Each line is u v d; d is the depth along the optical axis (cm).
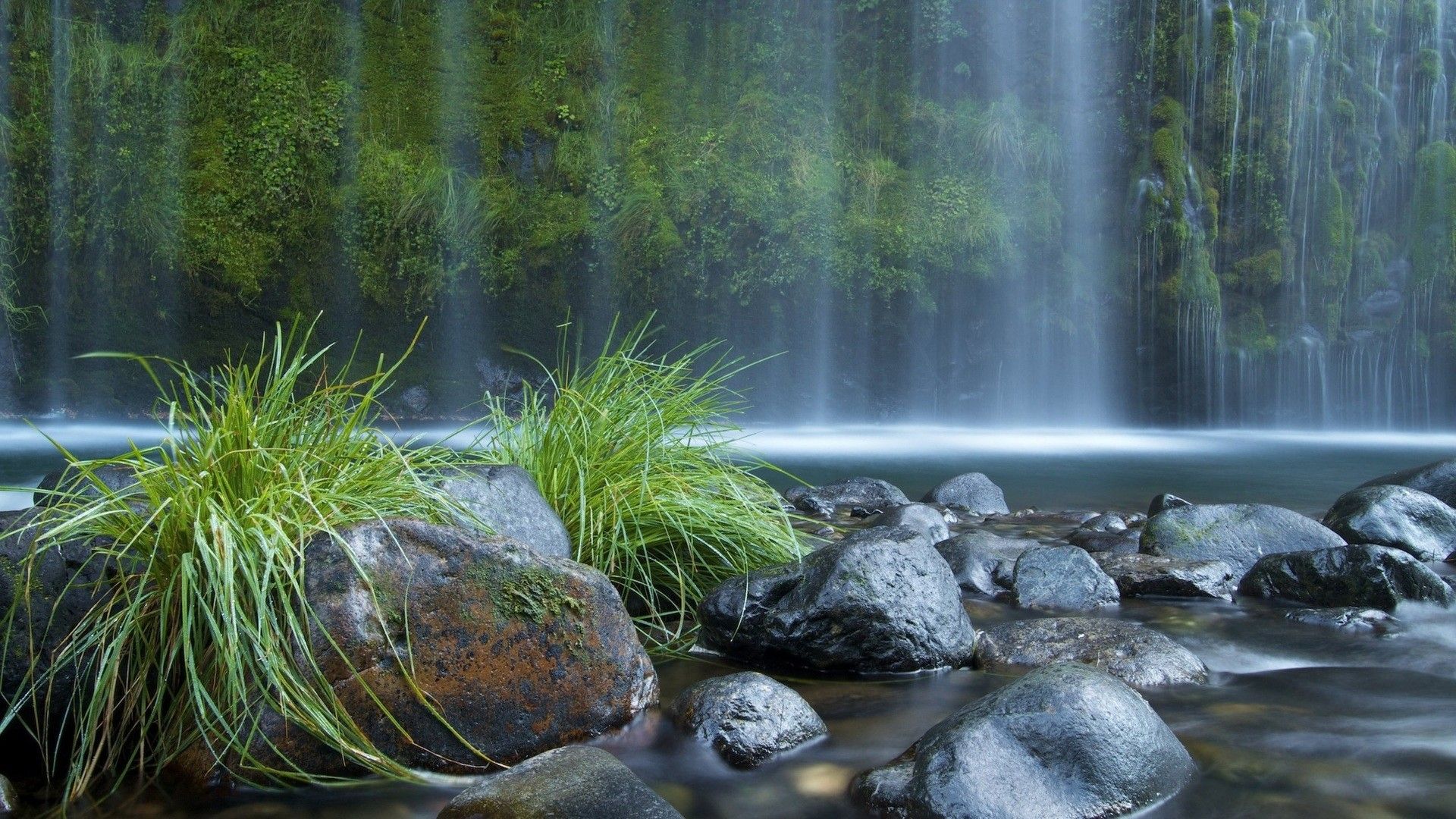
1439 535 561
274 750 270
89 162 1464
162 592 295
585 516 428
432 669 283
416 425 1551
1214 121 1750
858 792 257
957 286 1642
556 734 289
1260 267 1731
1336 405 1778
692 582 432
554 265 1584
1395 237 1844
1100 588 459
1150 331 1702
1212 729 302
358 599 283
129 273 1464
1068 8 1775
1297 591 465
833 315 1616
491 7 1706
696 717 295
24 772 278
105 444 1259
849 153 1708
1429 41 1855
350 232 1530
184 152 1505
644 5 1781
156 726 290
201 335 1504
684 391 516
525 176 1636
